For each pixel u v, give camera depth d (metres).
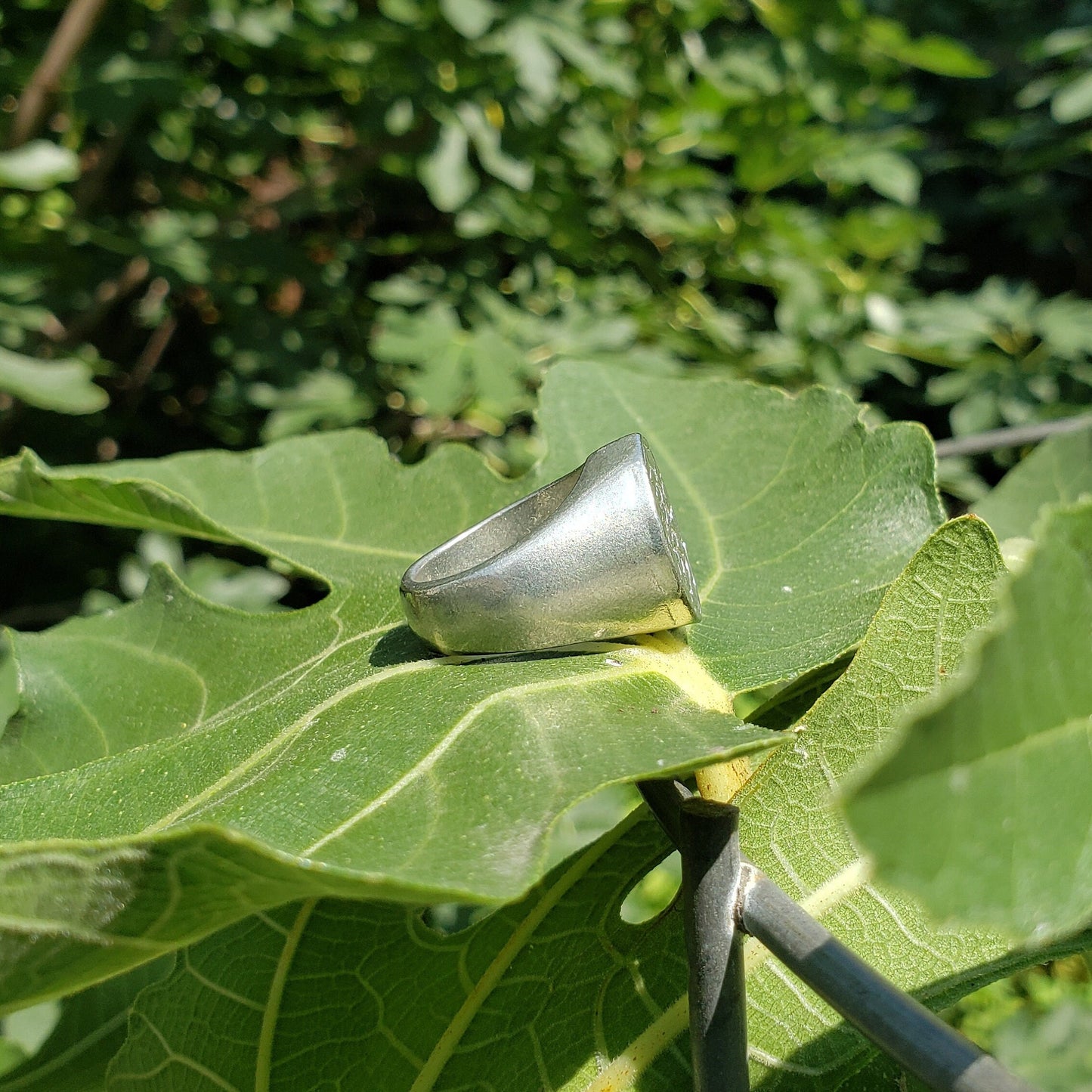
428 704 0.09
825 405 0.14
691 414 0.15
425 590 0.10
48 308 0.36
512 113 0.38
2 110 0.35
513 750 0.08
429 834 0.07
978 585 0.09
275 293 0.48
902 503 0.12
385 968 0.11
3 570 0.44
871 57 0.45
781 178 0.43
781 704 0.12
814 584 0.12
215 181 0.48
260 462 0.16
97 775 0.10
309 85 0.46
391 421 0.42
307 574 0.14
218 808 0.09
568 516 0.10
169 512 0.14
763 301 0.62
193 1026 0.11
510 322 0.39
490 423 0.41
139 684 0.13
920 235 0.46
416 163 0.41
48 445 0.43
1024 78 0.68
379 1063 0.10
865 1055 0.09
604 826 0.23
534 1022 0.10
